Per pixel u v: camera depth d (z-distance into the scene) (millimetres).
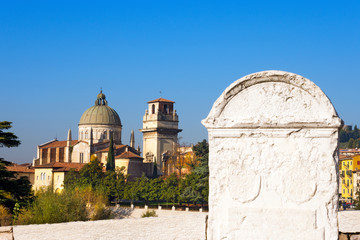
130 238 20422
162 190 103812
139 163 162125
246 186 8117
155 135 186000
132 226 21641
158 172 181750
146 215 55906
